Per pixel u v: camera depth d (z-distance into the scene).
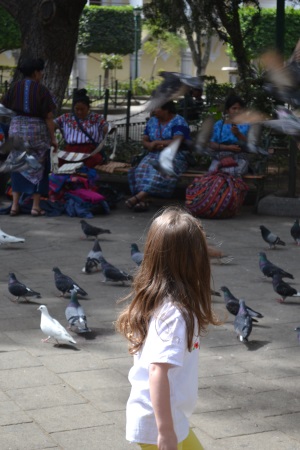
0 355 6.59
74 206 12.44
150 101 6.19
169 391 3.13
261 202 12.70
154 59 49.53
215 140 12.51
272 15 31.17
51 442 5.06
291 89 5.44
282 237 11.16
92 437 5.14
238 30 17.88
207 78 17.72
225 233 11.35
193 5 19.73
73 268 9.43
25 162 11.47
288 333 7.27
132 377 3.33
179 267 3.24
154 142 12.60
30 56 15.34
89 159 12.98
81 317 7.03
